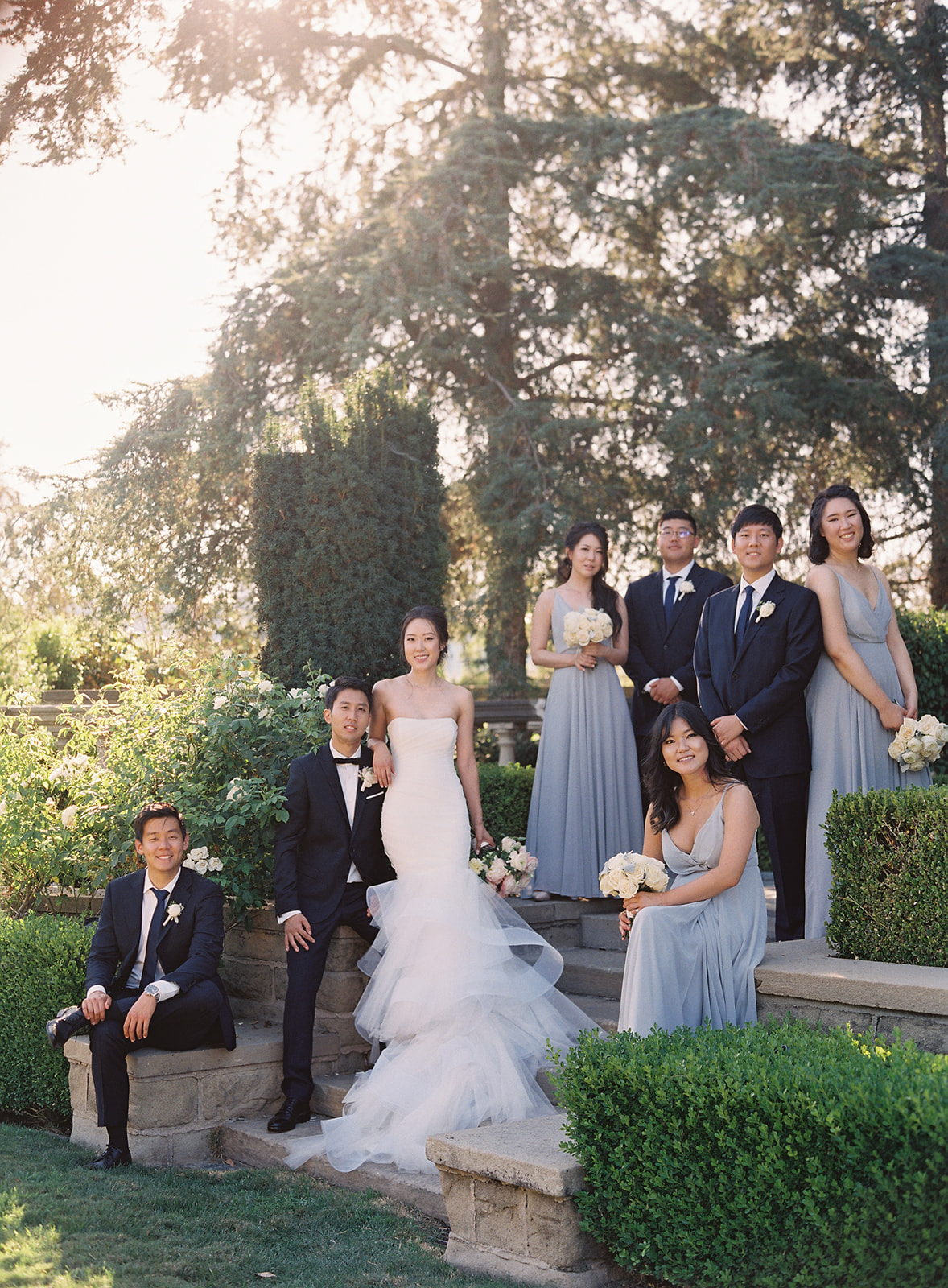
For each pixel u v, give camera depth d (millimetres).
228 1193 4129
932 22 14836
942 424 13516
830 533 4805
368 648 7691
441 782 5078
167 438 13000
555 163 14156
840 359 14484
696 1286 3020
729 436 12734
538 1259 3277
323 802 5133
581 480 13273
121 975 4855
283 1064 4887
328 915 5051
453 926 4625
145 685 7176
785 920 4898
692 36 14641
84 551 13500
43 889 6879
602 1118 3219
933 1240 2666
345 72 14484
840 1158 2721
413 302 12664
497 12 14398
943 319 13531
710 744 4199
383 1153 4250
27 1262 3354
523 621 13727
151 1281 3244
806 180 13078
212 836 5625
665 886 4000
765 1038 3336
